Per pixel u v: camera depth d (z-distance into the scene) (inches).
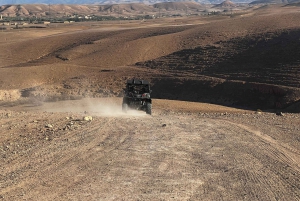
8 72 2935.5
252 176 328.8
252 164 365.4
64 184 298.0
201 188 297.3
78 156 380.5
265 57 2564.0
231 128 560.4
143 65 3093.0
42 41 4512.8
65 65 3216.0
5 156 378.3
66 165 349.1
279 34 2918.3
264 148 430.0
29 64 3695.9
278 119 676.7
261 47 2770.7
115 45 3897.6
